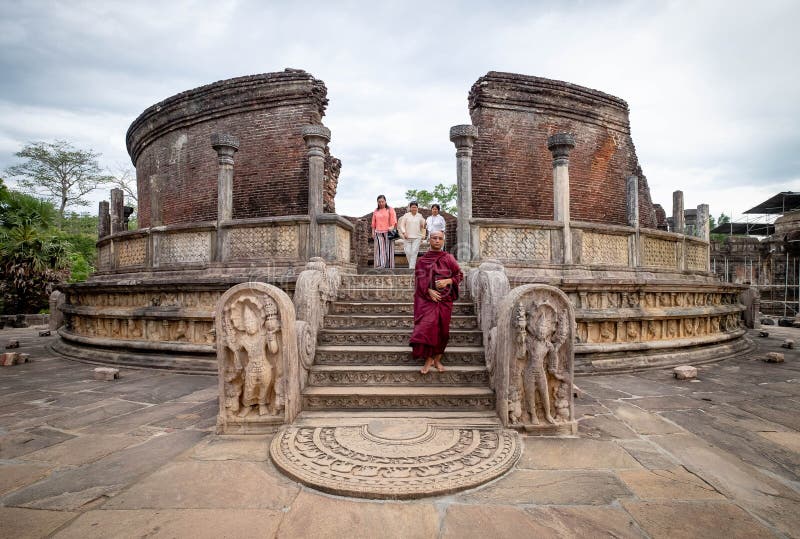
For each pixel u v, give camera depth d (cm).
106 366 738
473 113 1203
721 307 895
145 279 853
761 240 2272
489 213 1150
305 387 418
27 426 397
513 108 1178
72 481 283
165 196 1302
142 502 254
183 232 826
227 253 789
